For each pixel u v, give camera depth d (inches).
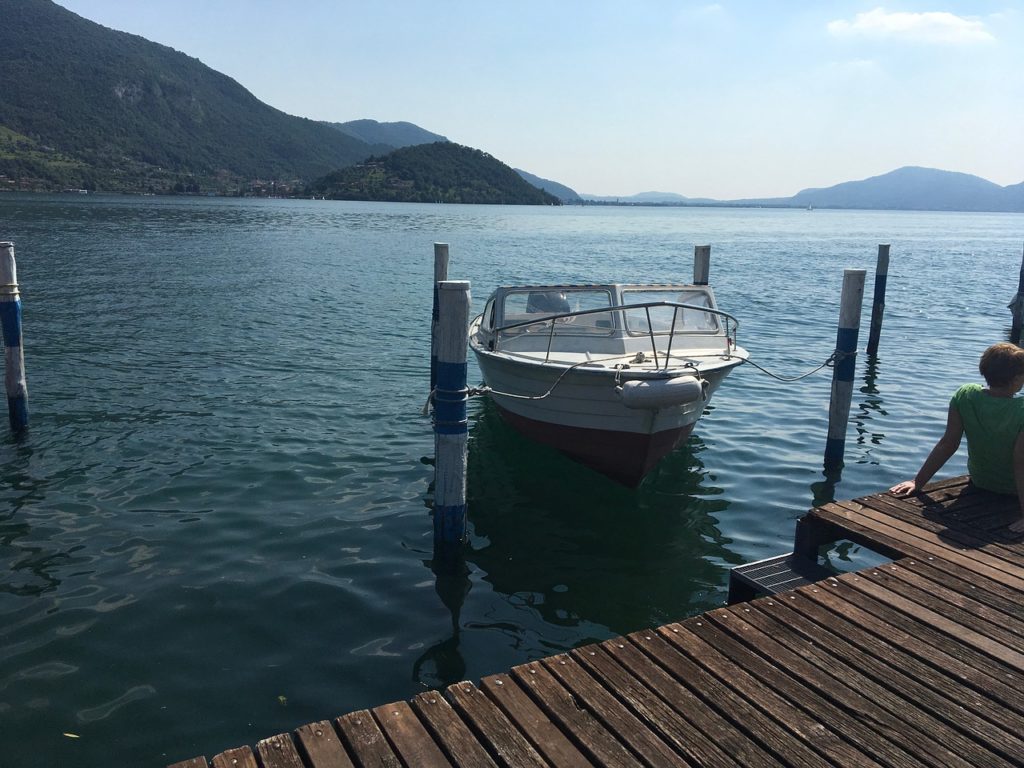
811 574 223.8
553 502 347.3
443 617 244.2
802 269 1483.8
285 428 425.4
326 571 271.3
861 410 497.0
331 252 1616.6
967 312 937.5
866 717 144.2
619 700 150.5
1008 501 245.6
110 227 2170.3
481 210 6752.0
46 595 249.4
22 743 181.8
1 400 463.2
